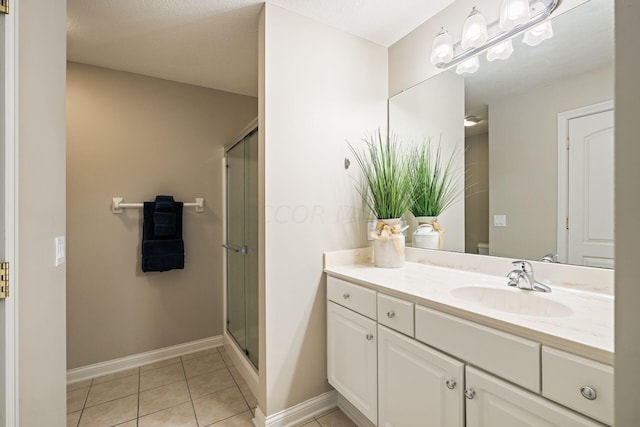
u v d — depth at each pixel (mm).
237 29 1771
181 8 1579
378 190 1770
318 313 1731
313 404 1691
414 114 1843
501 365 884
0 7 773
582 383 722
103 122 2201
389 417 1287
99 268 2184
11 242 801
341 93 1823
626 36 461
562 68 1216
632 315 453
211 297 2602
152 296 2365
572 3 1204
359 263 1855
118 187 2244
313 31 1720
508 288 1216
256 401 1839
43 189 996
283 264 1617
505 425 872
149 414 1716
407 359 1198
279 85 1601
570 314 972
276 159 1592
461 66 1580
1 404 777
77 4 1525
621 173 466
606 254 1103
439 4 1620
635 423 448
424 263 1785
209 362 2334
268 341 1573
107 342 2203
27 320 896
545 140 1267
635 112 451
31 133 921
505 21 1232
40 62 974
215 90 2625
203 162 2570
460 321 998
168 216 2287
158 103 2395
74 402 1826
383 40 1956
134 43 1903
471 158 1542
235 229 2377
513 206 1373
